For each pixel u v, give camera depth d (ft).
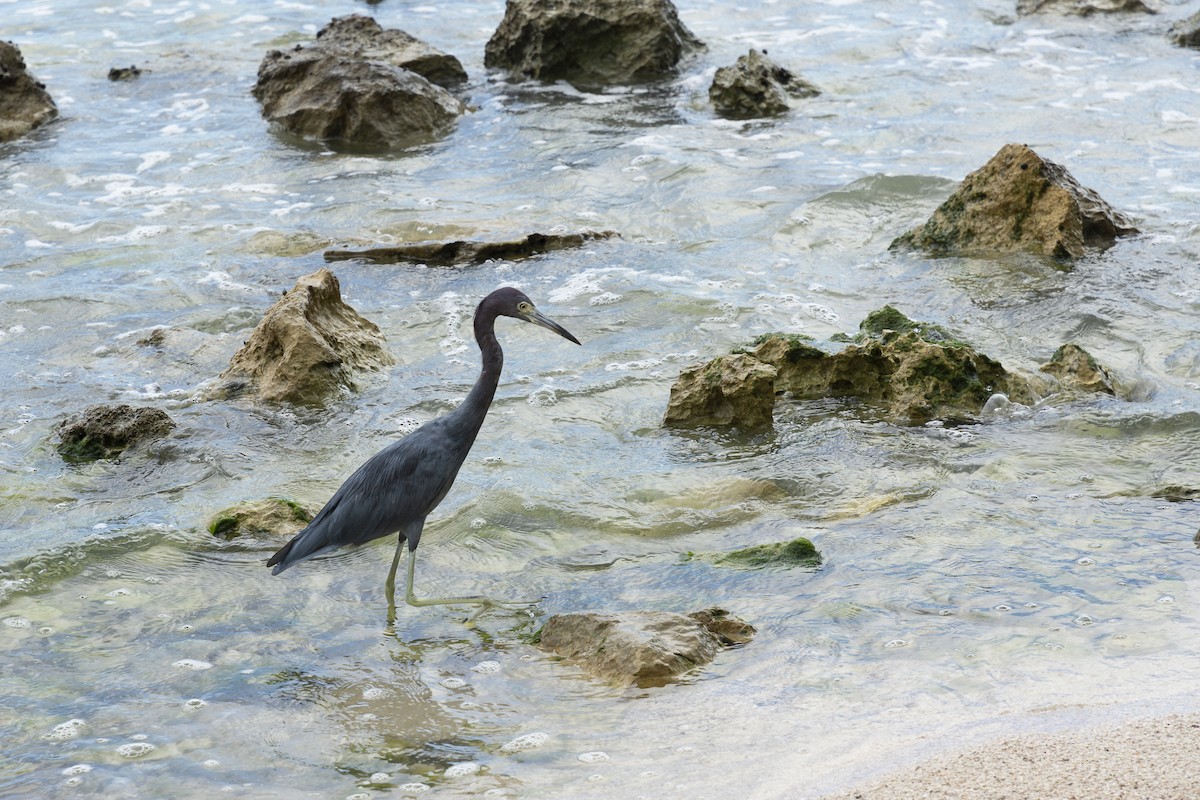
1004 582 32.60
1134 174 70.23
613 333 53.26
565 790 24.61
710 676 28.99
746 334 52.03
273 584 35.01
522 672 29.94
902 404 44.83
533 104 89.35
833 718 26.50
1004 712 25.89
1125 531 35.37
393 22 113.50
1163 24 103.60
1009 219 59.67
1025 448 41.65
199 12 119.34
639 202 69.72
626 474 41.14
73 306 57.00
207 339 52.85
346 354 49.03
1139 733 23.72
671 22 96.48
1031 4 109.19
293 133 84.33
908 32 104.94
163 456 42.86
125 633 32.35
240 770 26.09
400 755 26.45
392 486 33.06
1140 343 49.60
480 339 35.09
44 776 25.96
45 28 114.52
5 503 39.65
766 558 34.78
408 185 73.77
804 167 73.92
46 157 80.33
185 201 71.72
